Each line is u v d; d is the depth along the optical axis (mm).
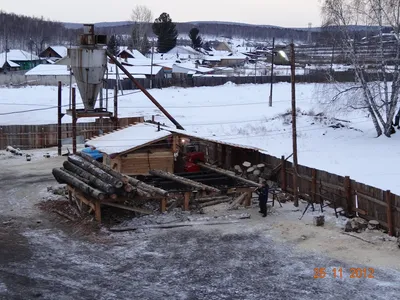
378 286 17328
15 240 22469
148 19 183125
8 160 41125
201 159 31953
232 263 19609
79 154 30719
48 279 18203
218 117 59750
